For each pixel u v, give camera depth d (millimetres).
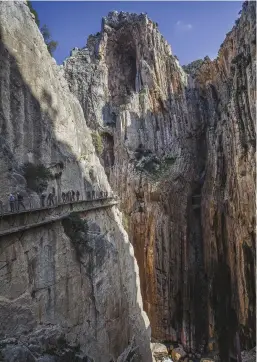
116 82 70500
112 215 32031
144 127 61094
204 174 58594
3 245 15414
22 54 22219
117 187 58562
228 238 45344
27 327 16109
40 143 22266
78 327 20312
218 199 48344
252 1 38875
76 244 21500
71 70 66625
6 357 13195
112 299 25109
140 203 55469
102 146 61000
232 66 47094
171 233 53406
